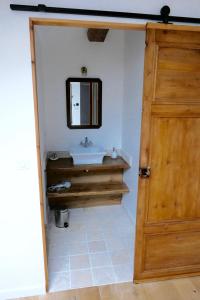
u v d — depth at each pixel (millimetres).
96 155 3221
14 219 1911
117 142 3660
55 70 3219
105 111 3500
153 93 1881
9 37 1590
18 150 1785
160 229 2174
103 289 2148
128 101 3193
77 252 2641
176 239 2236
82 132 3504
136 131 2906
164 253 2248
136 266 2205
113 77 3398
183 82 1907
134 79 2916
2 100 1680
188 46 1841
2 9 1546
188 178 2115
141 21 1735
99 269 2389
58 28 3088
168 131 1979
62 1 1605
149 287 2191
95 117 3482
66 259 2525
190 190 2150
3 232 1922
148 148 1970
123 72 3375
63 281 2227
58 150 3508
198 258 2328
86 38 3195
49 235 2951
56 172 3109
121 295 2092
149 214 2123
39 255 2021
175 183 2102
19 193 1866
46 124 3365
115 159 3453
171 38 1799
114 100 3484
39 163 1834
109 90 3436
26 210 1908
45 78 3213
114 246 2756
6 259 1985
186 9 1789
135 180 3021
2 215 1886
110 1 1663
